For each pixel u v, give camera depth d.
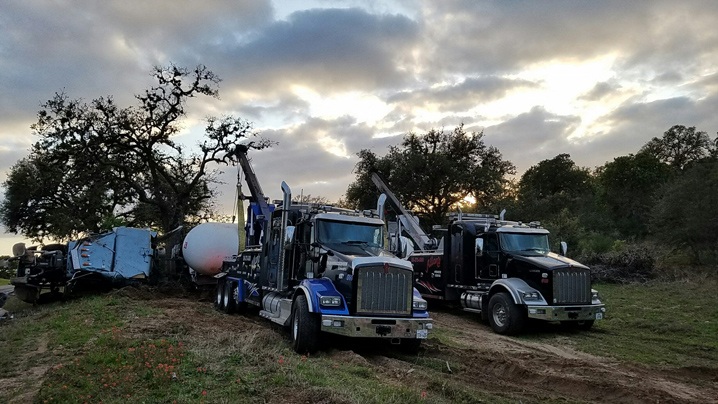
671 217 26.98
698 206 25.31
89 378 7.11
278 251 12.49
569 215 35.56
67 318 13.06
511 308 13.51
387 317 9.80
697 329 13.67
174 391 6.55
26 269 19.97
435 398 6.93
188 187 29.89
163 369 7.23
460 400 7.04
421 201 42.47
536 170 69.50
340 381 7.20
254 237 16.39
